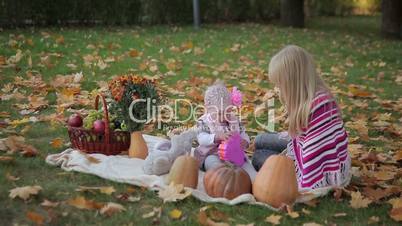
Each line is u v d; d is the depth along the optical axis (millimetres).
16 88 6996
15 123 5543
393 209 3861
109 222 3570
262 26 17594
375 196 4137
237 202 3881
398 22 17031
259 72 9102
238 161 4473
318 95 4215
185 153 4438
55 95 6871
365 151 5320
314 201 4016
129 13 15586
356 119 6520
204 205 3879
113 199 3910
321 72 9750
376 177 4527
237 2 19203
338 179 4246
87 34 12398
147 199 3951
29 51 9195
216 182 3973
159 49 11008
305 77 4203
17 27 13203
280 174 3891
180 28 15227
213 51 11289
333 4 24938
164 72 8836
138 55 10070
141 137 4723
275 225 3662
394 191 4242
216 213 3736
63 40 10750
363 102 7398
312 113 4188
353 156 5129
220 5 18547
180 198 3859
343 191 4203
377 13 27219
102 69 8594
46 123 5746
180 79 8352
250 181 4055
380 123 6316
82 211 3680
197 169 4117
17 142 4848
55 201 3797
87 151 4695
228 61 10258
